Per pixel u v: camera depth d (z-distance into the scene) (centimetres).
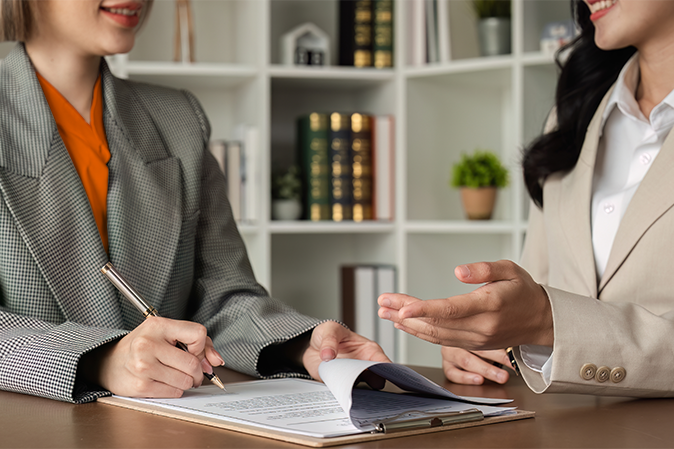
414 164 238
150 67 218
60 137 99
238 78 231
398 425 58
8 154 94
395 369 67
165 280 104
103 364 77
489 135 251
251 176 225
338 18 244
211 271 115
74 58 105
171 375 73
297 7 260
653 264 94
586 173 109
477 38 238
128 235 103
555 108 125
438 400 71
